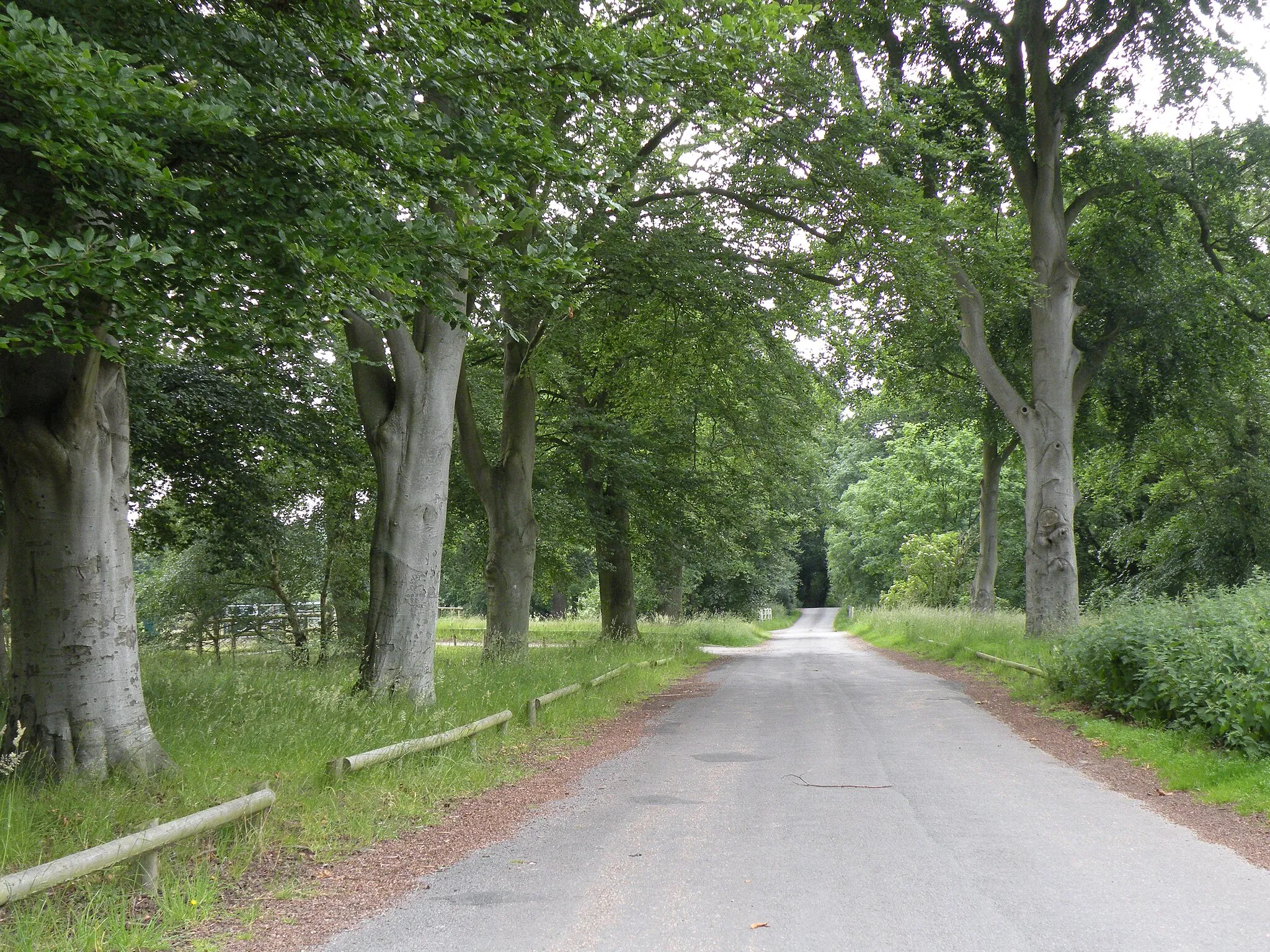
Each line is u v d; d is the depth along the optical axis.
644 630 37.22
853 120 14.30
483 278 7.61
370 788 7.60
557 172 7.48
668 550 28.58
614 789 8.35
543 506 25.69
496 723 10.55
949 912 4.83
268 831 6.38
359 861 6.09
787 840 6.38
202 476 16.23
